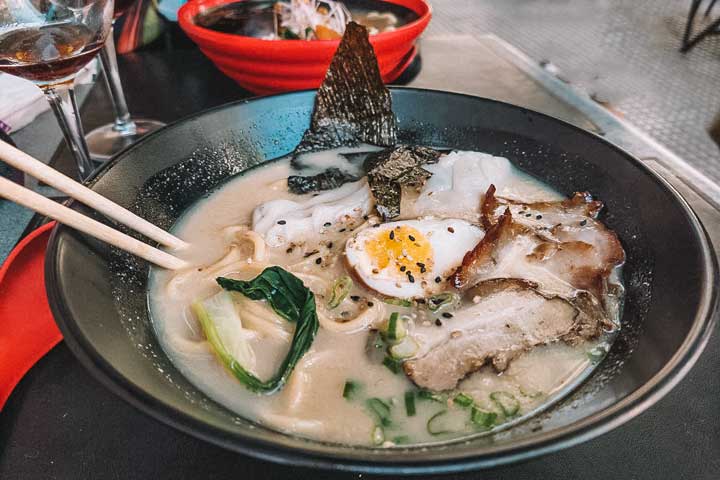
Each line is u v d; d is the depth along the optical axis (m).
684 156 0.34
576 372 0.19
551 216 0.24
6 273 0.22
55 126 0.36
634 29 0.54
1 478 0.17
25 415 0.19
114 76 0.33
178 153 0.25
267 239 0.25
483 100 0.28
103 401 0.19
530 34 0.54
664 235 0.20
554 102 0.37
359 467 0.13
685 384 0.20
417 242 0.24
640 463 0.17
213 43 0.31
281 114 0.28
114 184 0.22
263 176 0.28
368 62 0.28
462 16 0.60
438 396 0.19
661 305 0.19
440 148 0.29
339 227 0.26
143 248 0.21
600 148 0.25
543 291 0.22
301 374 0.19
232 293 0.22
